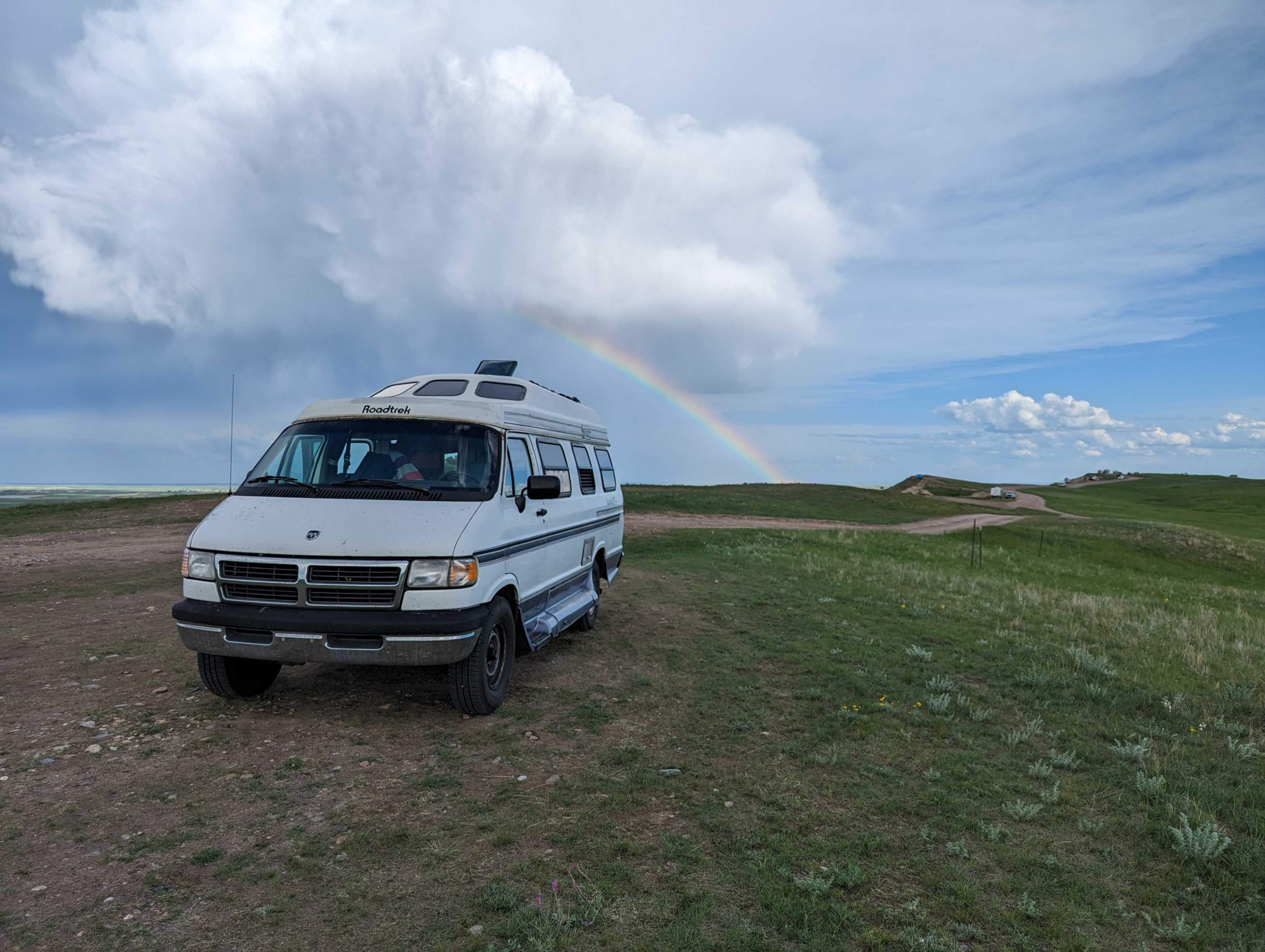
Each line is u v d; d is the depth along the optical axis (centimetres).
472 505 534
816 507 4775
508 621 569
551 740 502
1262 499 10556
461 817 383
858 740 529
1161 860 370
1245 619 1344
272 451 596
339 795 404
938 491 11238
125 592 1080
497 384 703
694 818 392
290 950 271
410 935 282
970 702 636
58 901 298
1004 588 1472
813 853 358
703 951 278
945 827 395
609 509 927
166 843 347
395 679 622
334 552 483
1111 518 6338
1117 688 703
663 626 910
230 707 543
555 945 277
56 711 528
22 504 2995
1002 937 298
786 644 832
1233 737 562
